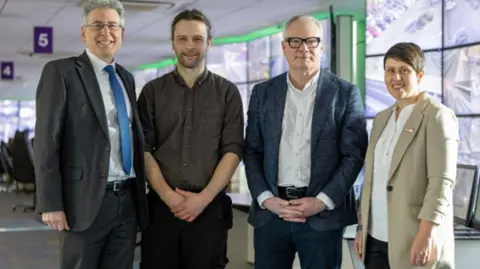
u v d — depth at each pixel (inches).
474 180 140.8
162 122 120.6
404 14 242.2
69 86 106.0
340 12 306.3
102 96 108.5
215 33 382.6
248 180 119.7
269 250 119.5
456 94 221.3
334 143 115.3
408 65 104.2
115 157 108.7
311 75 116.4
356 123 115.6
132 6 297.3
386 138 107.0
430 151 98.9
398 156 102.5
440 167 97.6
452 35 222.5
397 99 106.7
